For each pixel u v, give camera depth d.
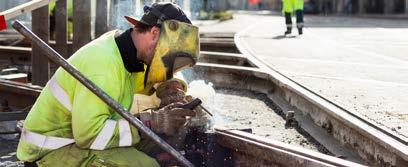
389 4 50.53
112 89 3.49
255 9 72.56
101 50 3.56
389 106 6.73
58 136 3.65
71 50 9.68
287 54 12.81
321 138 6.32
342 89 7.95
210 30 23.05
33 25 8.66
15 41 14.14
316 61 11.45
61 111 3.62
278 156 4.01
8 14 6.61
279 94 8.81
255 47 14.47
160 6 3.60
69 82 3.57
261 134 6.66
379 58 11.99
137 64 3.63
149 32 3.58
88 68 3.51
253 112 7.93
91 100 3.46
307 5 55.22
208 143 4.27
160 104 3.96
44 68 8.45
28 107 6.68
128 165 3.62
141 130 3.46
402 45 15.12
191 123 4.19
